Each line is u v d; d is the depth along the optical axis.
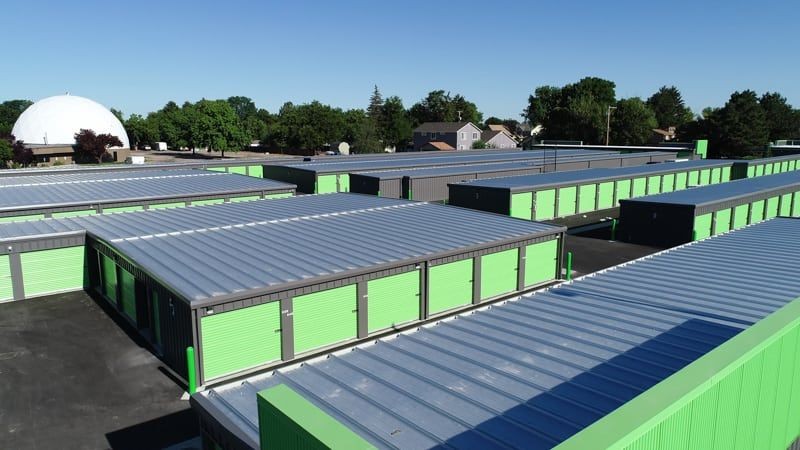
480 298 22.72
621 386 9.50
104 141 97.94
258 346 16.89
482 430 8.18
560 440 7.89
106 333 19.88
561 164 61.28
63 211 31.27
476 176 51.44
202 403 9.66
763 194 38.72
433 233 23.88
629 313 13.24
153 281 17.89
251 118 133.75
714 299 14.09
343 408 8.94
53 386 15.98
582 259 30.11
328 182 50.88
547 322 12.75
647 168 54.31
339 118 116.44
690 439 6.94
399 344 11.59
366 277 18.92
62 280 24.56
